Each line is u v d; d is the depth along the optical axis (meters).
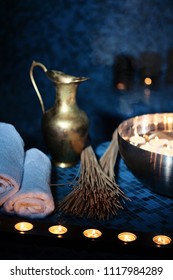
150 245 1.07
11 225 1.13
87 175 1.33
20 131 1.86
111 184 1.32
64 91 1.36
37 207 1.18
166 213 1.24
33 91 2.00
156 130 1.50
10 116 1.95
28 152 1.38
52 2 1.96
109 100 1.99
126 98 1.99
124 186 1.37
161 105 1.97
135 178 1.42
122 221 1.19
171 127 1.51
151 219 1.21
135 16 1.96
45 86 2.00
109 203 1.23
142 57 2.00
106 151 1.50
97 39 1.99
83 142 1.42
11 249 1.07
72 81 1.34
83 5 1.96
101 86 2.01
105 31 1.98
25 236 1.09
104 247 1.07
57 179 1.39
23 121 1.93
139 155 1.21
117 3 1.95
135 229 1.16
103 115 1.96
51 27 1.98
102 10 1.96
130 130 1.44
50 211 1.19
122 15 1.96
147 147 1.34
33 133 1.86
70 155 1.43
